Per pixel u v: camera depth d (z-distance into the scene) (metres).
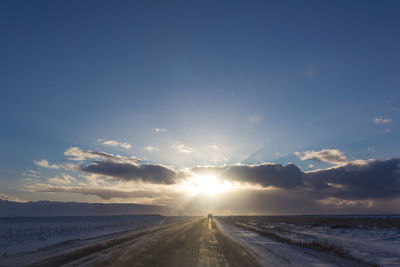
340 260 16.72
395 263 16.86
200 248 18.30
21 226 53.50
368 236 33.66
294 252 19.27
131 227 43.12
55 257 12.45
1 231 34.88
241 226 53.38
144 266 11.18
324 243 25.03
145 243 19.22
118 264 11.16
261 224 69.62
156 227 41.44
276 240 27.94
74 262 11.16
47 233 30.12
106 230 35.41
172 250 16.48
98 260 11.73
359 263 16.14
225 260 14.06
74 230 36.06
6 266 10.30
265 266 13.12
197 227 43.16
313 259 16.50
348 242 28.00
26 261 11.39
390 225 49.72
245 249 19.25
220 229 41.00
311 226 59.12
